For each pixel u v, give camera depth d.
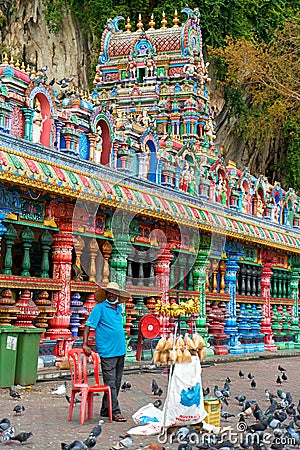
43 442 6.83
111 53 25.31
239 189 21.41
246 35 34.81
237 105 34.38
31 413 8.54
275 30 35.41
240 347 20.05
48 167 11.88
